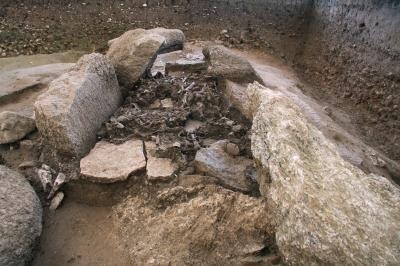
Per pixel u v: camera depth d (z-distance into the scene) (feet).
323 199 5.71
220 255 6.59
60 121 8.11
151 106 10.64
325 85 17.67
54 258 7.20
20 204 7.20
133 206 7.86
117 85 10.52
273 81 14.71
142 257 6.84
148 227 7.36
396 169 10.99
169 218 7.31
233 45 20.68
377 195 6.08
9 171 8.00
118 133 9.29
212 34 21.40
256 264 6.37
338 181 6.04
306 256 5.49
